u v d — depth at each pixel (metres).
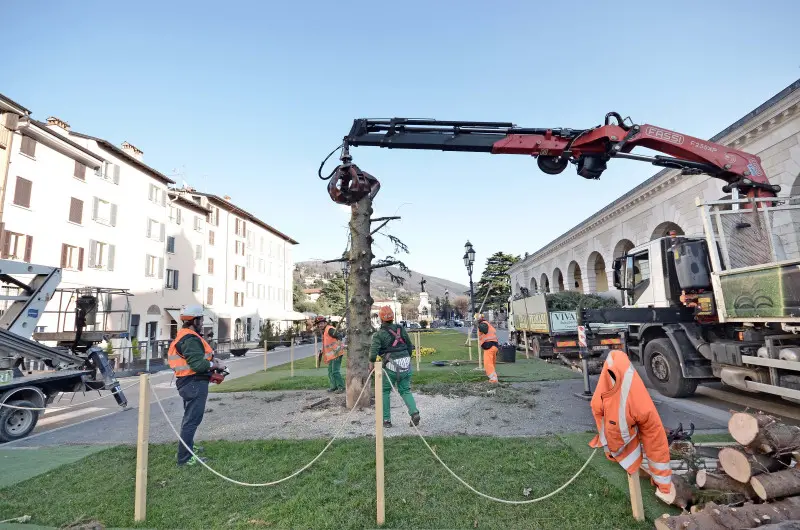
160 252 31.28
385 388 6.31
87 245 24.06
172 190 35.56
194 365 4.88
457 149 7.11
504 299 62.50
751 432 3.29
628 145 7.20
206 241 38.53
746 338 6.57
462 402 7.82
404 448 5.13
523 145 7.04
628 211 24.33
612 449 3.39
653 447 3.35
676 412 6.68
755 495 3.27
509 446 5.07
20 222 19.78
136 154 29.50
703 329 7.60
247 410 7.96
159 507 3.79
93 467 4.93
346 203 6.50
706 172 7.44
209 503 3.85
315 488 4.05
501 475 4.20
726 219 6.81
